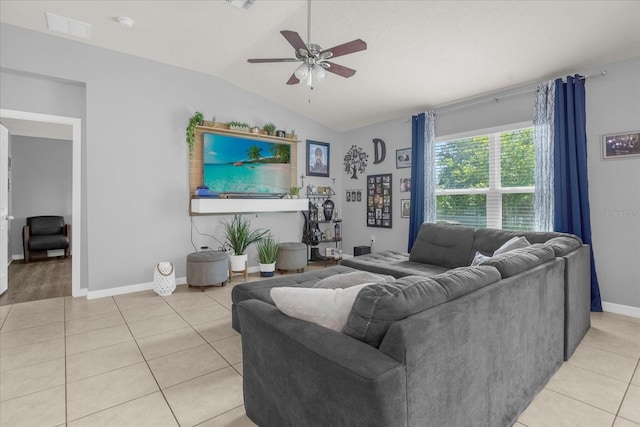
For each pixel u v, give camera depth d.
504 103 4.10
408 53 3.65
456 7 2.91
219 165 4.78
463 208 4.59
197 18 3.41
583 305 2.77
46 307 3.56
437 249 3.71
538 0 2.68
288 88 4.95
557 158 3.52
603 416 1.78
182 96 4.49
